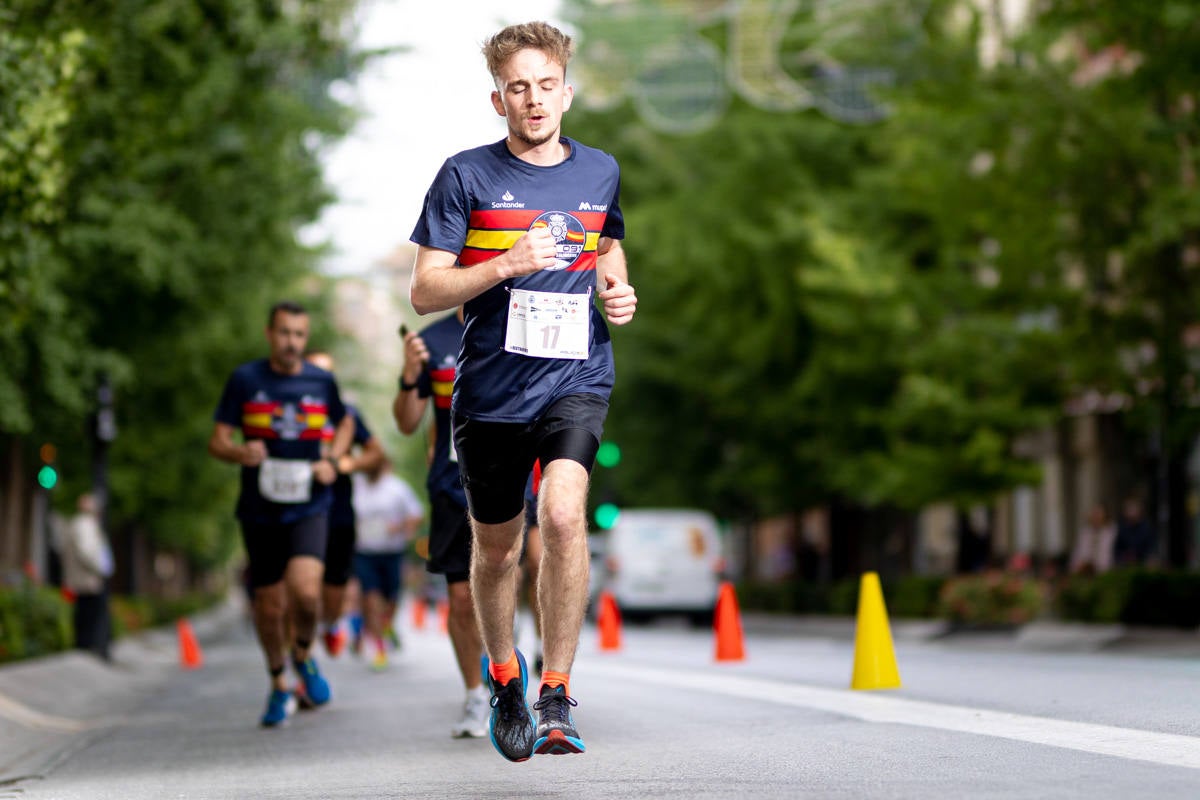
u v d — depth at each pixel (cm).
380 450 2442
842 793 1124
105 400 4050
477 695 1797
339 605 2556
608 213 1234
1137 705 1758
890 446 5941
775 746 1475
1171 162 4353
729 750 1466
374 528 3559
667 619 8312
